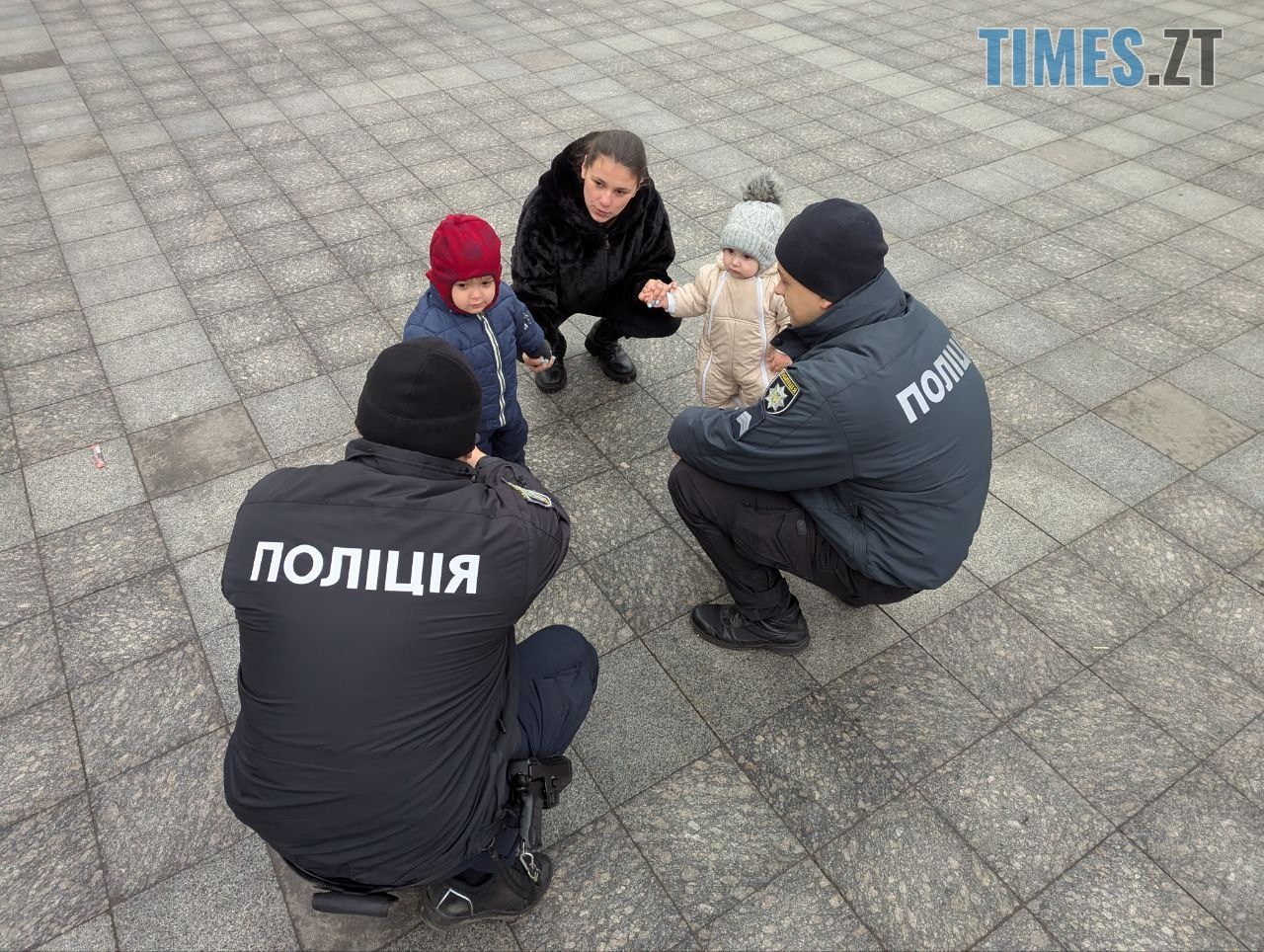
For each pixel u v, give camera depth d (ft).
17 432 11.88
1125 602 9.78
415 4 28.37
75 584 9.87
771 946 7.05
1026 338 13.87
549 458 11.68
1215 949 7.02
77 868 7.46
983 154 19.48
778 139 20.02
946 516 7.24
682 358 13.48
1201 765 8.25
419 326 8.46
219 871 7.45
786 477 7.41
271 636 5.10
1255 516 10.81
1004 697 8.85
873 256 6.77
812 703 8.80
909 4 28.68
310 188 17.84
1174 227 16.79
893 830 7.79
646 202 10.30
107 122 20.52
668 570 10.19
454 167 18.70
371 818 5.32
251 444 11.75
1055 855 7.61
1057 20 27.30
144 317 14.10
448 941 7.07
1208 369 13.19
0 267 15.29
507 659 6.12
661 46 25.23
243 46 24.99
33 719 8.55
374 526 5.23
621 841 7.71
